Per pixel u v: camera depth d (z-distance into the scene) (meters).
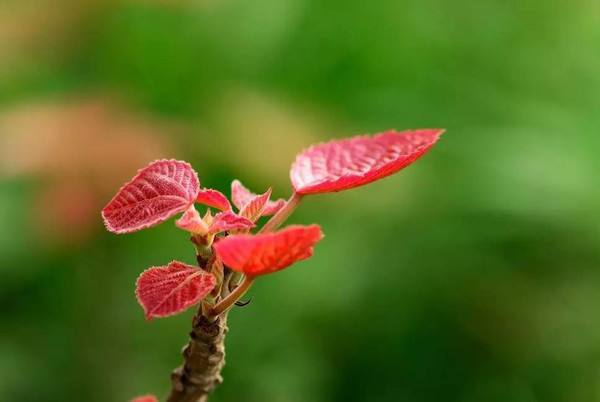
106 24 1.32
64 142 1.21
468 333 1.50
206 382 0.69
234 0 1.57
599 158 1.47
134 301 1.43
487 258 1.53
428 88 1.68
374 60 1.71
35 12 1.29
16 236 1.37
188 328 1.49
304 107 1.44
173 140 1.26
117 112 1.26
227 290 0.68
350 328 1.52
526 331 1.48
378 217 1.56
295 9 1.66
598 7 1.72
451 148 1.59
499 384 1.47
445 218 1.54
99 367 1.40
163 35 1.42
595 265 1.48
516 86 1.66
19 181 1.40
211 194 0.68
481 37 1.74
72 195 1.20
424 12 1.79
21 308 1.45
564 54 1.67
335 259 1.54
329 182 0.69
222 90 1.38
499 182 1.50
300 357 1.50
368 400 1.48
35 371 1.39
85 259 1.39
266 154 1.30
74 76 1.35
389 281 1.52
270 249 0.64
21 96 1.39
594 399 1.42
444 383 1.49
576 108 1.56
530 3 1.74
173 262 0.66
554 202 1.46
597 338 1.43
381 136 0.73
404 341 1.51
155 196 0.67
